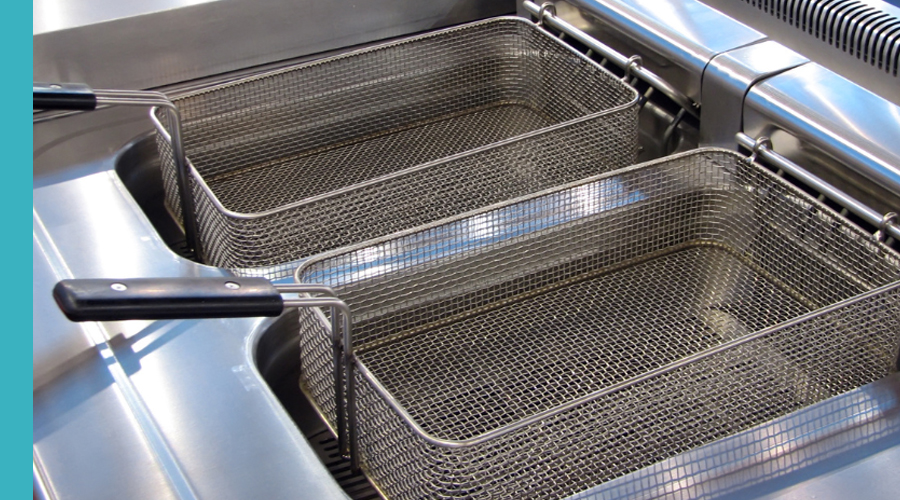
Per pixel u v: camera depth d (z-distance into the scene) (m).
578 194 1.02
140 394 0.84
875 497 0.74
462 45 1.28
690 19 1.18
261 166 1.24
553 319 1.03
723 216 1.08
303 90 1.22
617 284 1.07
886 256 0.88
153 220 1.24
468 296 1.03
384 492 0.81
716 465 0.77
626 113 1.08
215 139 1.19
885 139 0.95
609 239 1.06
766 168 1.03
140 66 1.28
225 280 0.71
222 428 0.81
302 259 1.00
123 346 0.89
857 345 0.84
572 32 1.26
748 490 0.75
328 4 1.35
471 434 0.91
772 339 0.80
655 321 1.02
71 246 1.02
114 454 0.78
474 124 1.32
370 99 1.27
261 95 1.19
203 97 1.15
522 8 1.37
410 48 1.25
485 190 1.09
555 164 1.08
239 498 0.74
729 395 0.81
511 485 0.73
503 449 0.71
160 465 0.77
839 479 0.75
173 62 1.30
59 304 0.66
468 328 1.02
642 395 0.76
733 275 1.06
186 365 0.88
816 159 1.00
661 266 1.09
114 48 1.26
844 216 1.01
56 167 1.16
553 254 1.04
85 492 0.75
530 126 1.30
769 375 0.82
